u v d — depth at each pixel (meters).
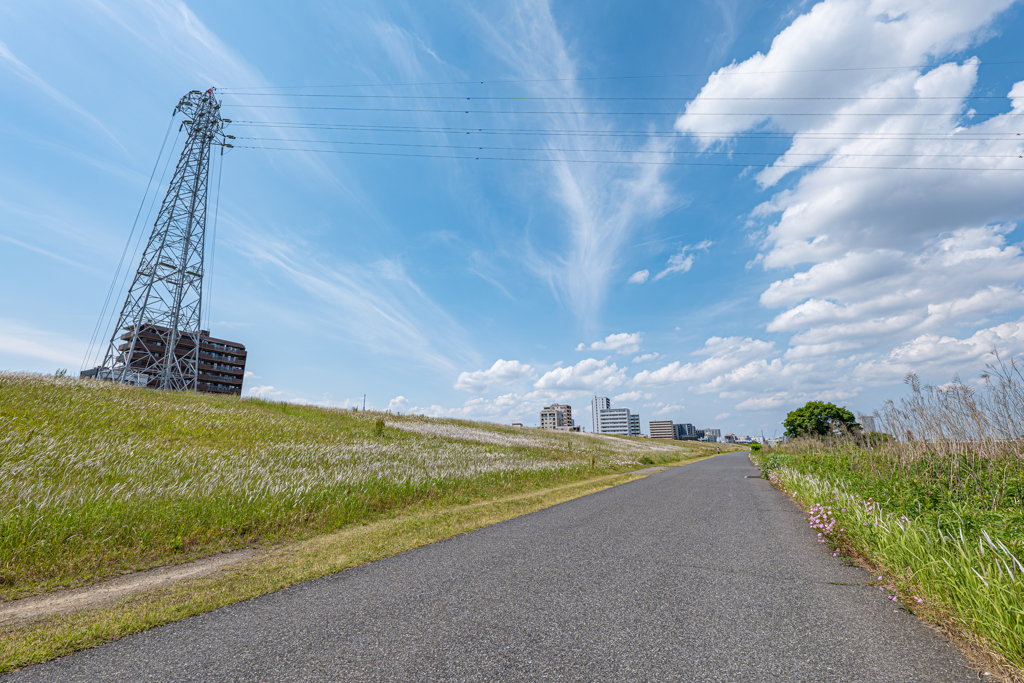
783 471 15.71
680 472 22.97
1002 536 4.27
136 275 46.03
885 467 11.38
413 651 3.27
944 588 3.91
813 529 7.67
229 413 22.69
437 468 16.55
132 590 5.31
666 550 6.28
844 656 3.10
